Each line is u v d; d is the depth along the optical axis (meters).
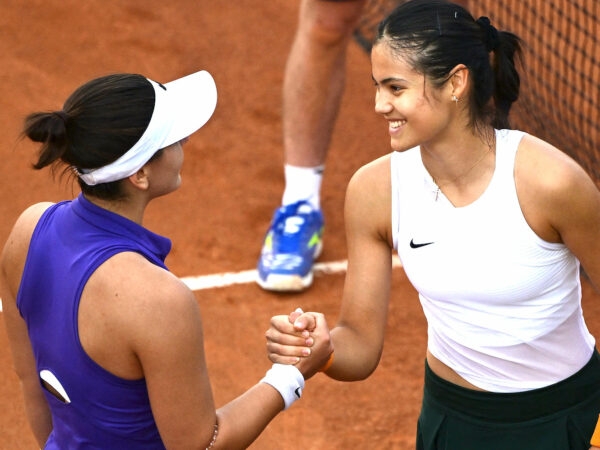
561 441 10.25
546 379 10.12
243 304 18.88
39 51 27.92
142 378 8.61
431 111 9.10
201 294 19.14
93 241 8.59
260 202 22.30
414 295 19.20
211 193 22.58
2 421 15.71
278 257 19.11
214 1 31.38
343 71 19.08
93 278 8.41
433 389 10.77
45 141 8.43
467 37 9.08
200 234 21.09
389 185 9.99
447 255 9.62
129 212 8.88
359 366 10.57
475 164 9.38
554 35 27.70
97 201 8.78
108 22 29.66
